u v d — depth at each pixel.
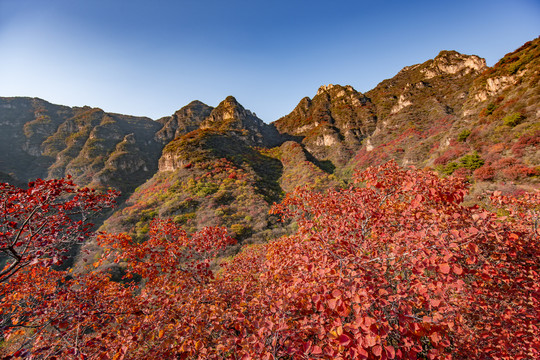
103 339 3.84
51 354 3.12
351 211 5.10
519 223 5.25
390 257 2.91
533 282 3.54
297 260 4.27
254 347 2.52
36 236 3.46
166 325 3.82
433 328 2.44
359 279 2.66
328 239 4.05
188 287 5.21
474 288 3.81
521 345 3.12
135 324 3.79
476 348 3.57
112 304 4.91
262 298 3.89
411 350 2.48
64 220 3.79
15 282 5.07
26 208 3.31
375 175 5.11
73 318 3.78
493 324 3.58
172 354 3.40
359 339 2.22
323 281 2.97
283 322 2.64
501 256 3.83
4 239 3.08
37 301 4.88
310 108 126.06
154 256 5.45
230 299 4.95
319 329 2.65
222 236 7.03
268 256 5.77
